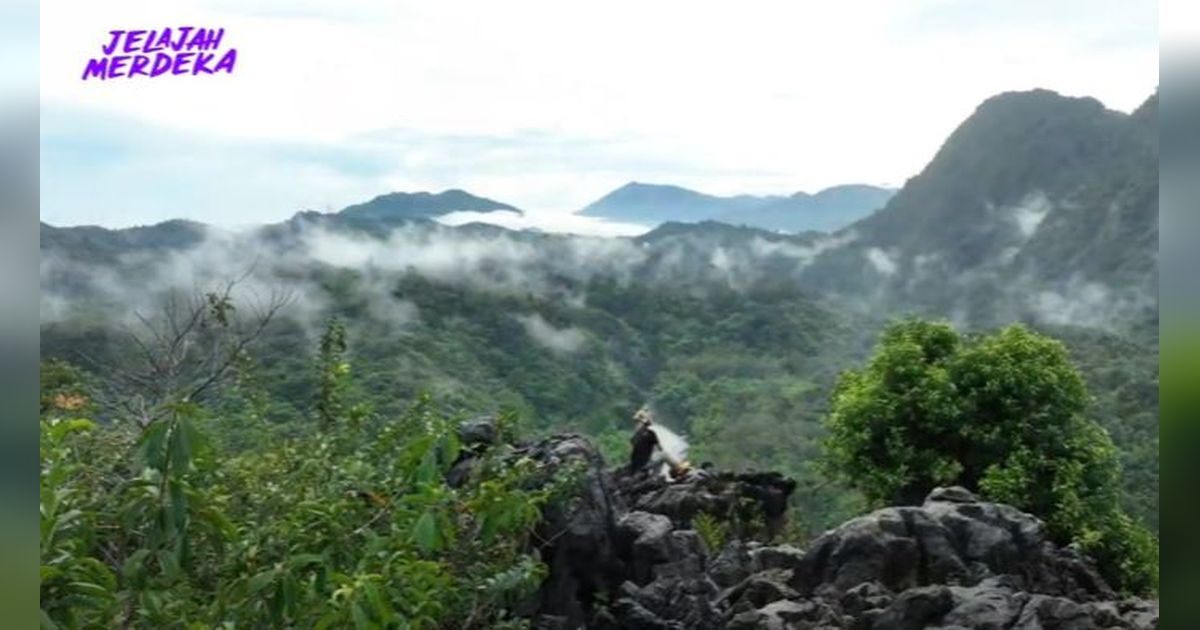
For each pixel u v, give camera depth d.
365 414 6.66
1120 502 9.98
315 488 5.49
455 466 7.27
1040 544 8.31
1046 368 10.76
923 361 11.30
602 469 8.04
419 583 4.45
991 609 6.95
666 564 7.78
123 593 3.59
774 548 8.50
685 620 7.34
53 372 5.87
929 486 10.88
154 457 3.49
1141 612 7.25
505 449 7.26
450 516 5.21
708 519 9.48
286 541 4.27
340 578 3.85
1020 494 10.12
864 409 11.23
